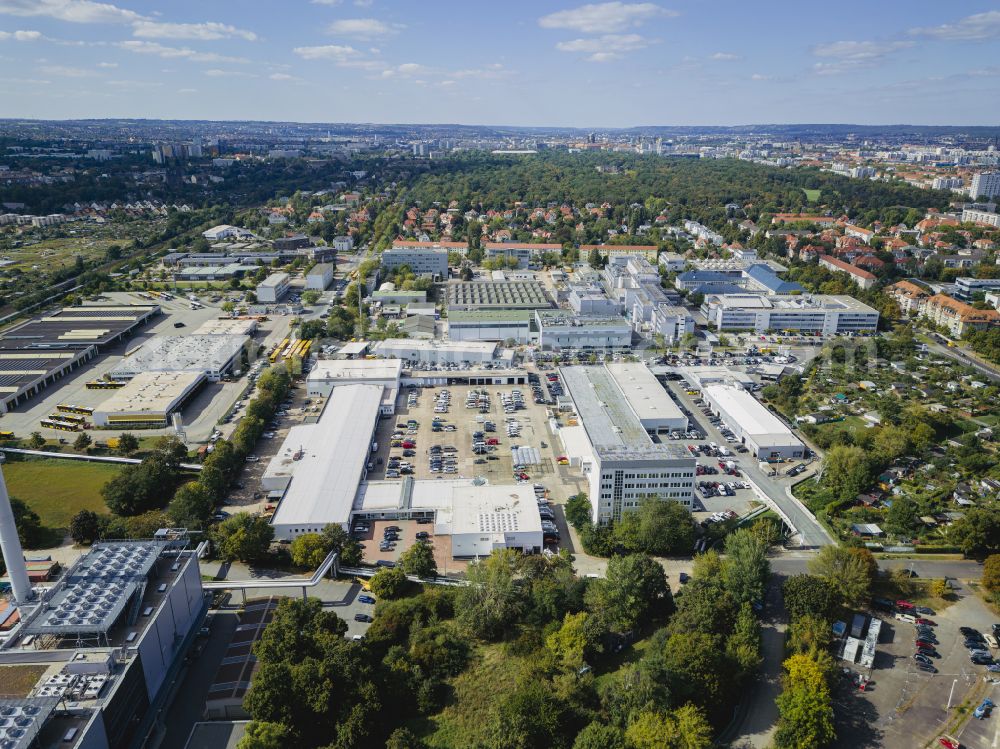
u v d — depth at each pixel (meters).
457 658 147.50
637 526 187.12
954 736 133.50
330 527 182.12
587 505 198.50
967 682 146.25
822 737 127.44
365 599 169.25
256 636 153.50
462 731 132.25
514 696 132.25
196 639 154.38
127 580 142.50
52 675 124.12
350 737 123.94
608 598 156.12
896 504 198.12
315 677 131.75
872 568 171.00
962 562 186.00
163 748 128.50
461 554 185.62
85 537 186.12
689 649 139.25
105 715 116.75
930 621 163.62
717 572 169.62
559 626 154.50
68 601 135.88
